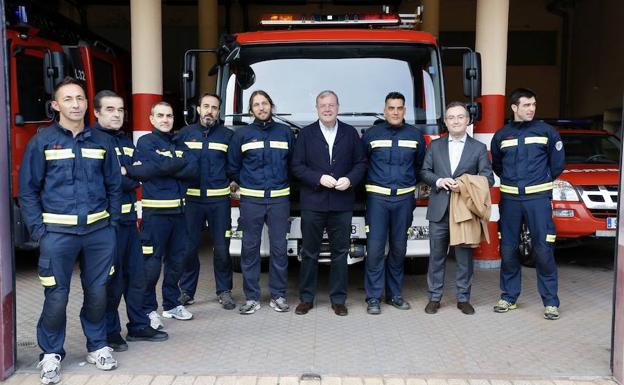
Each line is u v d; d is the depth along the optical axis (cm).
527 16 1585
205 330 484
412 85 573
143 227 480
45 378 372
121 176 402
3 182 379
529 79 1600
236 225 559
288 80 575
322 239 558
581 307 556
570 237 687
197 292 612
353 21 602
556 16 1579
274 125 519
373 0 1463
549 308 518
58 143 368
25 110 646
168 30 1565
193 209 531
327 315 527
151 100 733
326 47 577
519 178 515
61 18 779
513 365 407
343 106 570
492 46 691
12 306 390
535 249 516
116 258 423
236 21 1550
